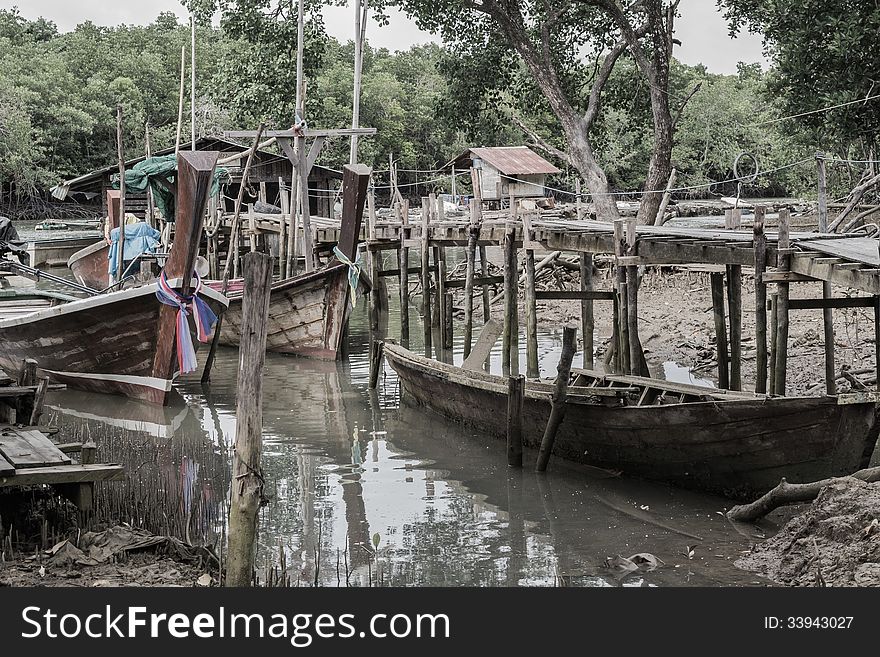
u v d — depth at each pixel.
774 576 9.06
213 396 18.22
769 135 68.12
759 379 13.34
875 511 8.84
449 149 84.38
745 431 10.98
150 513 9.78
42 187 75.56
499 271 32.22
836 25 22.34
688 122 71.94
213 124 57.84
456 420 15.45
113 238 22.50
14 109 72.69
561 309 27.36
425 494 12.09
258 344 7.80
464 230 21.11
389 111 80.69
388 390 18.52
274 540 10.51
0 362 19.45
